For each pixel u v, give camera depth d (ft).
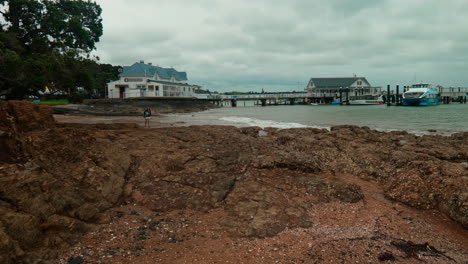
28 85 56.13
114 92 183.21
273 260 13.48
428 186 22.43
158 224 16.74
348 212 19.58
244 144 37.32
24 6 60.39
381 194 23.73
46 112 26.76
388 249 14.70
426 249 14.94
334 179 24.64
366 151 34.63
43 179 15.01
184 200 19.86
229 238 15.42
